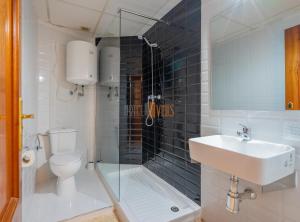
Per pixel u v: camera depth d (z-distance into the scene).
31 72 1.76
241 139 1.16
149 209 1.58
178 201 1.71
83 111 2.71
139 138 2.66
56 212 1.58
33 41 1.88
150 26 2.34
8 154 0.64
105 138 2.53
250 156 0.79
